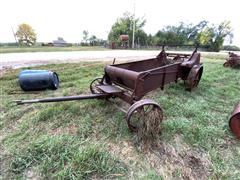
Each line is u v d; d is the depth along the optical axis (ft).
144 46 124.67
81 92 15.71
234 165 7.34
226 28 117.39
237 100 14.49
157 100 13.84
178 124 10.14
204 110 12.47
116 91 10.64
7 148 8.15
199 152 8.05
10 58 36.04
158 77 11.82
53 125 10.14
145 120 8.53
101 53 56.49
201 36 124.06
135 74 9.57
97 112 11.69
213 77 22.77
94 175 6.66
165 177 6.68
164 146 8.37
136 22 141.79
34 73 16.14
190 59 16.10
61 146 8.10
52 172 6.78
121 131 9.48
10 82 18.58
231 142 8.84
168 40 140.56
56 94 15.39
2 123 10.39
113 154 7.79
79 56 43.68
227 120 11.04
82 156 7.28
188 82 15.42
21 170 6.90
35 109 12.25
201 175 6.81
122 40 119.75
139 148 8.16
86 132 9.43
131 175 6.72
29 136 9.11
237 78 22.61
